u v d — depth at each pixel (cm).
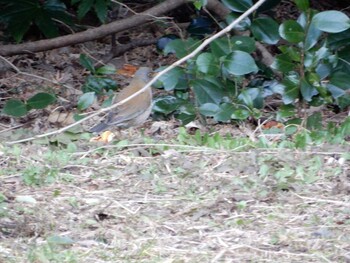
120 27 1636
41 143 1232
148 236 910
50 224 930
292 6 1956
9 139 1260
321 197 1016
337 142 1209
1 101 1548
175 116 1434
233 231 923
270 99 1540
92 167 1119
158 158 1145
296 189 1033
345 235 910
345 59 1419
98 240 898
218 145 1199
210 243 892
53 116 1448
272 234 912
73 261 827
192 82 1373
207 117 1434
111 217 958
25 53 1677
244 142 1209
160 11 1638
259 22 1393
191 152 1171
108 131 1308
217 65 1359
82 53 1725
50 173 1078
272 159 1121
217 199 1001
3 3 1711
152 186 1052
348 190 1026
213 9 1559
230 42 1373
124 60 1781
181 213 966
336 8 1973
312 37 1301
